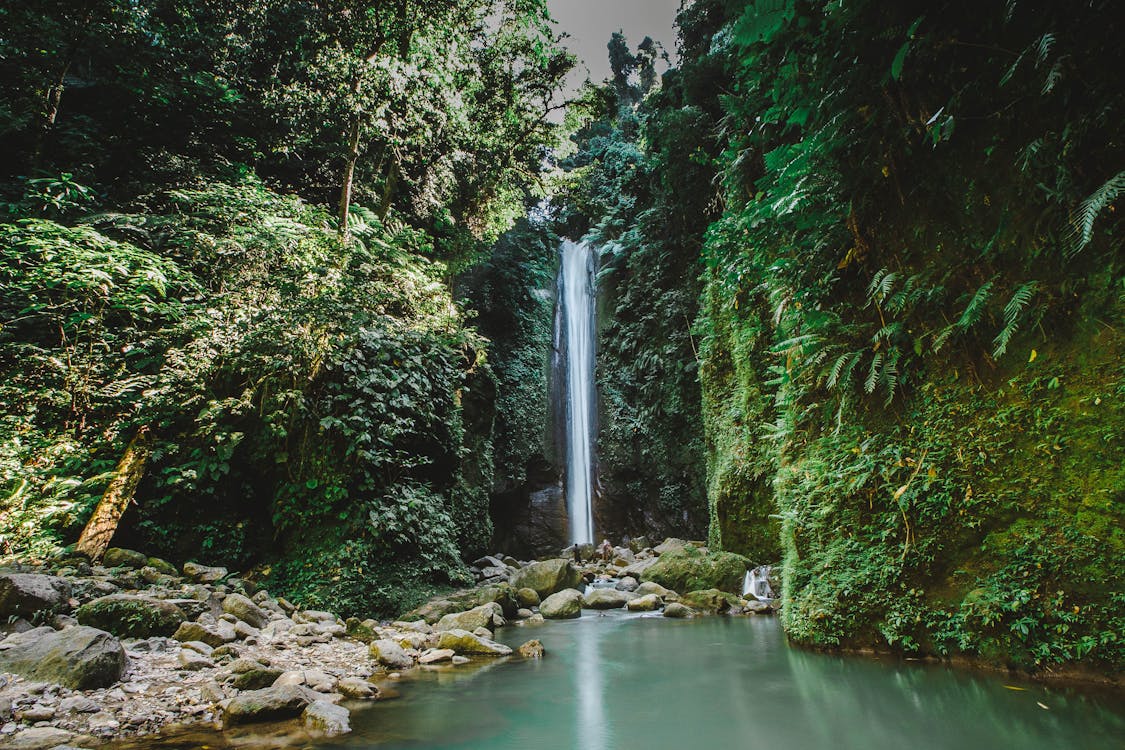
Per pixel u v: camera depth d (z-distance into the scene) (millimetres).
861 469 4547
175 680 3398
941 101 4285
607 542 14367
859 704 3232
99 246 6254
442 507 8266
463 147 13078
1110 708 2857
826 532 4797
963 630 3750
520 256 17609
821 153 4957
